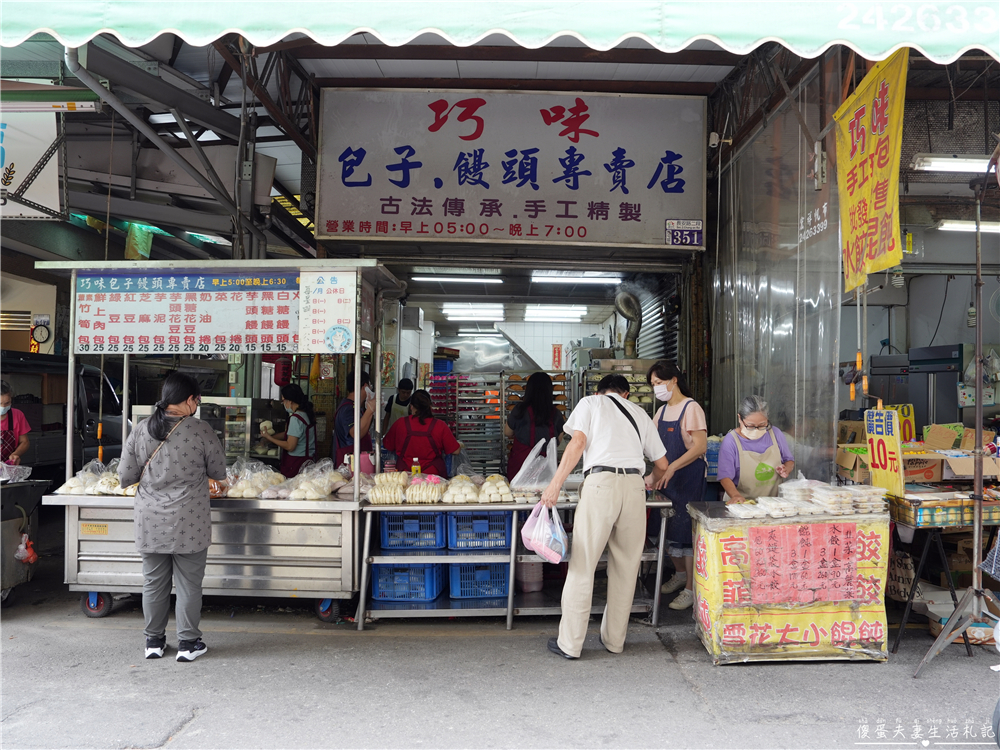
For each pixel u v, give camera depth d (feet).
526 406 17.39
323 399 24.22
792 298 15.33
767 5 7.88
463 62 18.52
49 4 7.93
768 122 16.71
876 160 11.27
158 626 11.22
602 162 19.94
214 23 7.95
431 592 13.23
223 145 21.27
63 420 25.26
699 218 20.01
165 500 10.89
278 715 9.20
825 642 11.04
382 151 19.88
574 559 11.29
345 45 17.90
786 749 8.34
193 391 11.49
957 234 16.65
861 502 11.14
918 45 7.85
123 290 13.30
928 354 21.98
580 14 7.91
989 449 13.71
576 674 10.61
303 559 12.69
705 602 11.42
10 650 11.53
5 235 24.44
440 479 13.67
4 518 13.94
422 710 9.36
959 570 13.48
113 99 14.35
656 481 12.78
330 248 21.66
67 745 8.39
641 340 28.07
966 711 9.37
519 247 21.40
